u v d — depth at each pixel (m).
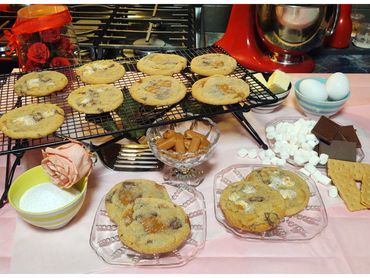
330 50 2.04
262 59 1.81
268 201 0.84
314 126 1.13
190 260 0.78
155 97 1.05
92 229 0.81
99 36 1.69
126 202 0.85
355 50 2.03
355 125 1.24
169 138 0.96
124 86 1.17
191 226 0.84
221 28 2.35
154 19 1.81
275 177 0.95
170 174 1.03
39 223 0.79
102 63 1.26
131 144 1.16
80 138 0.87
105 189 0.97
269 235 0.82
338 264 0.77
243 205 0.84
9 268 0.77
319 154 1.08
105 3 2.15
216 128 1.01
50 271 0.75
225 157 1.11
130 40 1.72
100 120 1.02
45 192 0.85
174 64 1.25
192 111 1.09
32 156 1.09
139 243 0.75
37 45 1.24
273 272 0.75
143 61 1.27
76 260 0.78
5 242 0.83
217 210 0.88
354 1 2.25
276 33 1.65
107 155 1.10
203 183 1.01
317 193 0.93
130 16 1.93
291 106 1.38
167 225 0.79
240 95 1.05
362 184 0.96
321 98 1.22
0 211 0.91
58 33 1.27
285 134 1.15
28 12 1.32
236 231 0.82
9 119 0.96
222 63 1.25
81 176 0.83
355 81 1.52
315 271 0.76
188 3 2.10
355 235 0.84
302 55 1.86
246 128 1.21
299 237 0.81
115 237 0.81
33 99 1.19
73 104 1.02
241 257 0.79
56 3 1.44
